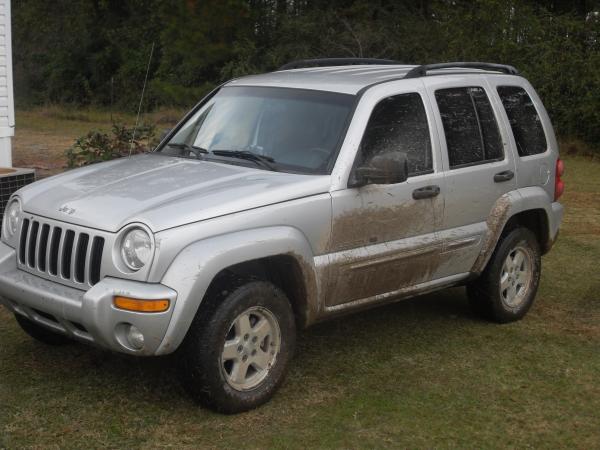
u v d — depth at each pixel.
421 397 5.08
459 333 6.31
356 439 4.48
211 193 4.69
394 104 5.54
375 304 5.53
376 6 27.97
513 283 6.57
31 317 4.91
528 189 6.45
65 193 4.98
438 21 25.75
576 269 8.32
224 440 4.41
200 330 4.50
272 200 4.75
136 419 4.61
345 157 5.14
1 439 4.32
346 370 5.48
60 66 36.50
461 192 5.85
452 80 6.04
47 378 5.14
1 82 11.11
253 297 4.66
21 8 37.94
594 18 21.67
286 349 4.91
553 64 19.81
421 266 5.66
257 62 28.84
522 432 4.66
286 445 4.38
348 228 5.12
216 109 5.96
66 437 4.37
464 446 4.46
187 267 4.34
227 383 4.62
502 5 21.48
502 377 5.45
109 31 35.84
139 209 4.54
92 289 4.39
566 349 6.03
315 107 5.48
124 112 32.47
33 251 4.88
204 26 29.39
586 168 16.55
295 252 4.79
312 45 27.98
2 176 8.08
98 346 4.56
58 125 24.86
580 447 4.51
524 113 6.61
